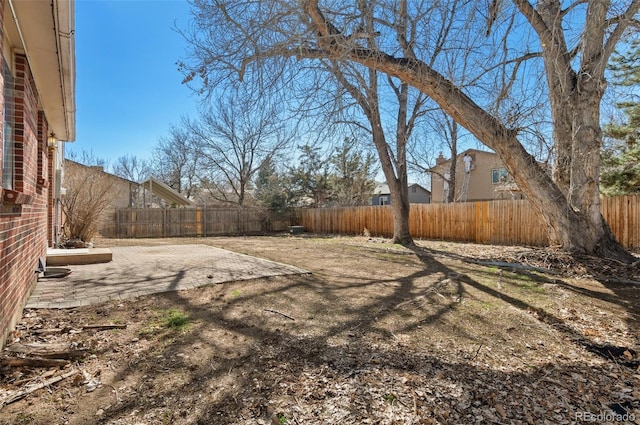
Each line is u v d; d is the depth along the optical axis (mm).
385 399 2254
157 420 1961
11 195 2711
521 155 6828
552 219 7102
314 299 4547
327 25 4910
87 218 11016
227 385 2363
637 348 3164
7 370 2434
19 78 3680
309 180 22359
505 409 2182
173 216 17500
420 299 4621
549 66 6750
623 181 9883
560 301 4582
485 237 11336
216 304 4199
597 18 5902
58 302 4059
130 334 3193
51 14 3168
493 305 4391
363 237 14992
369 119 10070
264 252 9703
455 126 18375
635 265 6164
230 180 25031
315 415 2064
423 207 13539
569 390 2438
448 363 2795
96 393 2217
